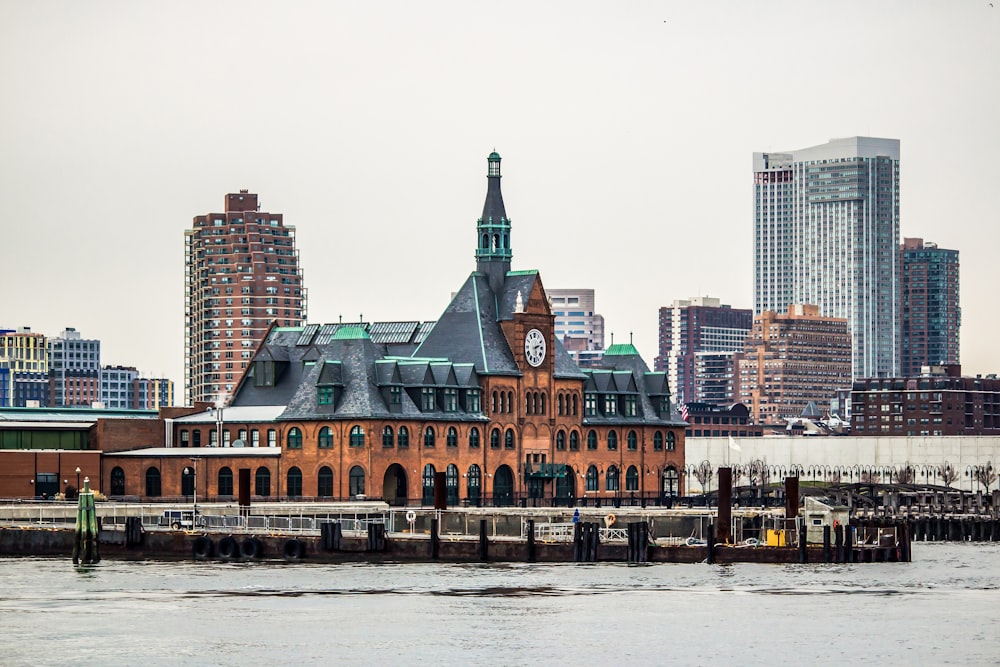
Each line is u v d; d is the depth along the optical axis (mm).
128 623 185000
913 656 169625
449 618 188125
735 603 198500
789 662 167000
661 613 191500
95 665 165000
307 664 165500
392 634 179000
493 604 197750
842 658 168625
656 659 168000
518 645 173750
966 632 180750
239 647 172500
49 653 169875
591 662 166625
